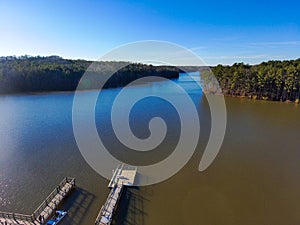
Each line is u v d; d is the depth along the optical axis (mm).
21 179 20516
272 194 18922
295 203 17812
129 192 18875
